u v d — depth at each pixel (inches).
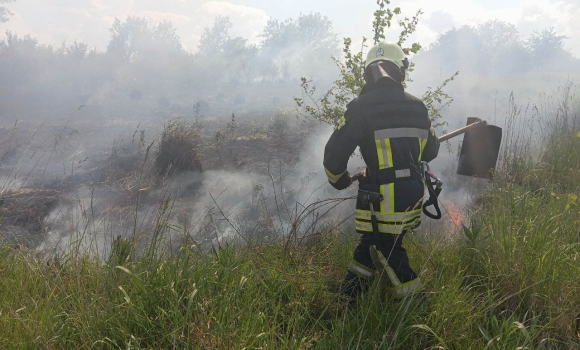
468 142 153.6
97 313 100.0
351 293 120.5
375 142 112.3
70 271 125.0
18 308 106.8
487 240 135.3
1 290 117.6
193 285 106.4
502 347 93.5
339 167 114.8
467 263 131.5
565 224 145.3
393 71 119.3
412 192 111.8
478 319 108.0
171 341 95.1
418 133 115.6
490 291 114.0
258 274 123.8
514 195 170.7
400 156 112.3
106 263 122.0
